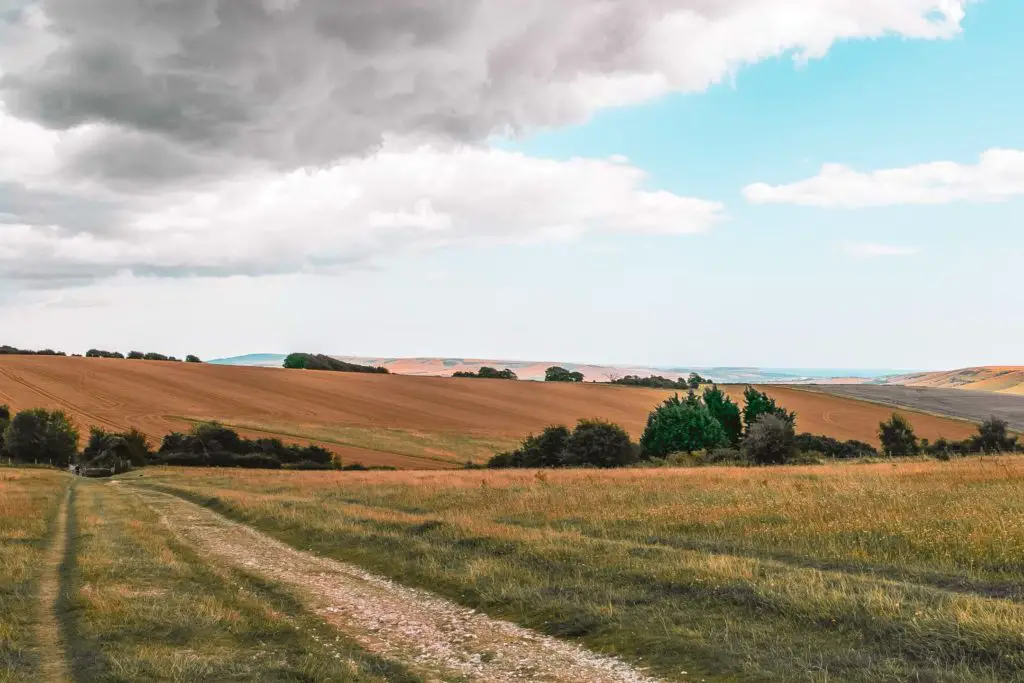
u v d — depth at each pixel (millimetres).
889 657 7219
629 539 15195
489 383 120562
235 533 19453
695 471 37812
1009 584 10078
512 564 12766
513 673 7617
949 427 101375
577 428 65000
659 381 157750
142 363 108375
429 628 9461
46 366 100125
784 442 56750
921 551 12234
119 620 9461
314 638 8969
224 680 7352
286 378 110938
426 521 18000
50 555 15031
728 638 8070
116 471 68438
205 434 80125
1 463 68625
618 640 8484
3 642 8406
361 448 84000
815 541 13586
